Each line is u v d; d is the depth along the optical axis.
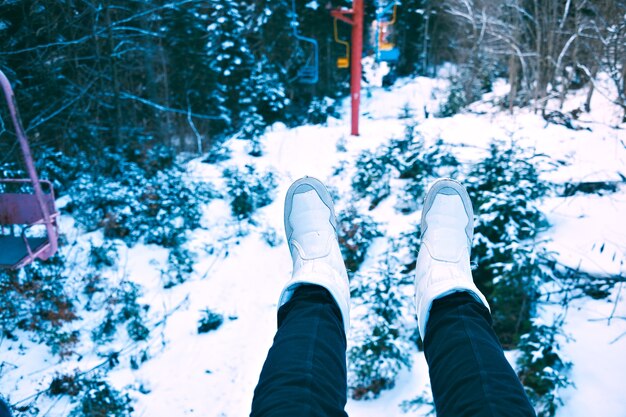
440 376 1.09
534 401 3.25
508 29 13.20
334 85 21.45
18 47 8.82
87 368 4.77
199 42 14.62
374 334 4.02
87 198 8.07
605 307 4.01
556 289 4.29
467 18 17.39
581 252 4.61
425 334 1.32
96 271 6.54
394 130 13.24
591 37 9.76
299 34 18.67
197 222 7.82
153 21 12.24
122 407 4.08
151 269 6.66
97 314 5.70
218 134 15.08
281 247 7.04
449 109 15.88
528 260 3.91
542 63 12.52
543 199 5.50
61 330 5.36
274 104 16.42
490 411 0.91
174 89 14.66
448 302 1.35
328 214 1.88
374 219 6.75
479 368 1.04
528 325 3.78
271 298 5.88
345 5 18.55
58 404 4.29
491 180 5.21
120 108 10.87
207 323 5.37
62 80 10.02
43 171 8.75
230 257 6.89
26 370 4.82
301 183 1.98
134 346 5.17
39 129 9.43
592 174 6.19
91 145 10.04
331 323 1.28
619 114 9.81
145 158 10.25
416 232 5.45
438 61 30.03
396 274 4.54
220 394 4.42
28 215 2.23
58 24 9.38
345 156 10.95
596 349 3.62
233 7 16.23
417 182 6.98
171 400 4.37
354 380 3.94
